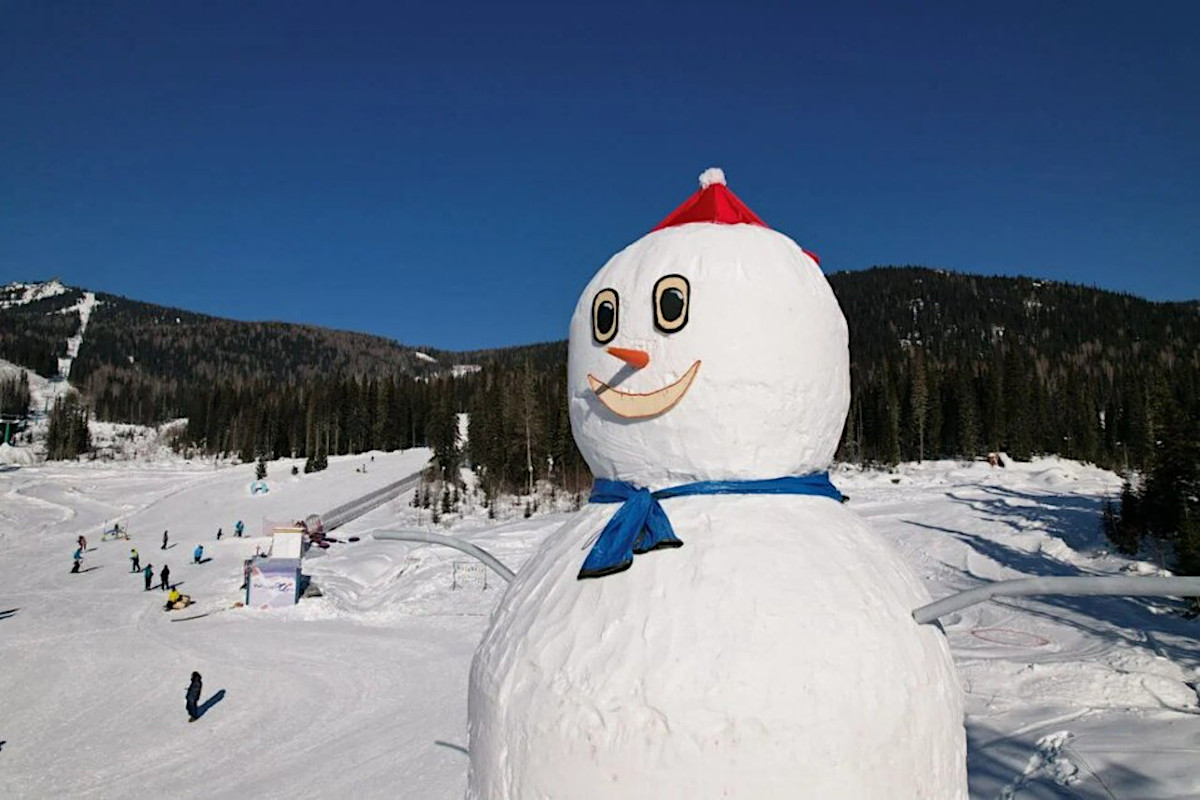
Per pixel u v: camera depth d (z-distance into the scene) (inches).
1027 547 983.6
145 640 791.7
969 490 1473.9
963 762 140.3
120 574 1187.9
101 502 2053.4
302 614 911.0
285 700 593.6
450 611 905.5
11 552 1397.6
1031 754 381.7
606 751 119.4
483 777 135.5
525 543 1201.4
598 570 134.9
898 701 124.6
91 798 429.1
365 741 500.1
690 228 158.4
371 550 1282.0
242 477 2331.4
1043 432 2534.5
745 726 116.4
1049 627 642.2
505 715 132.3
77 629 842.8
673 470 147.2
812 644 123.4
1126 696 464.8
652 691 119.6
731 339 143.0
